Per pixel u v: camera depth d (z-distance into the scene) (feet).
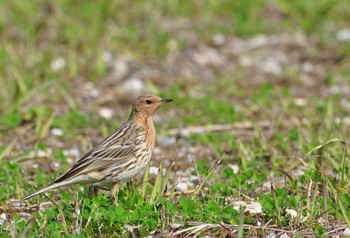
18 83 55.83
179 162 45.78
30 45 65.67
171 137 51.21
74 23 69.97
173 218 34.47
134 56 67.51
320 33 72.84
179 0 78.23
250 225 34.35
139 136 38.32
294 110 54.44
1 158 44.70
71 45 66.64
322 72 64.90
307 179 40.29
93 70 63.93
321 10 77.46
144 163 38.63
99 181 37.52
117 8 74.79
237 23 74.84
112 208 35.27
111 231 34.17
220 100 58.90
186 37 72.33
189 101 57.77
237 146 46.98
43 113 53.93
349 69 65.57
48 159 46.39
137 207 35.24
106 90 60.90
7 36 67.87
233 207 36.88
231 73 64.90
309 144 45.03
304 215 35.73
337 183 38.99
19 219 35.40
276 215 35.40
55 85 59.67
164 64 66.69
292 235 34.30
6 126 51.98
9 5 72.54
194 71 65.36
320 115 52.54
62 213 34.60
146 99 38.75
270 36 73.10
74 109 55.62
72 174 36.76
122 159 37.65
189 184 41.39
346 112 54.34
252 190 40.29
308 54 68.54
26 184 41.24
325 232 34.40
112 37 69.62
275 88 59.57
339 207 35.76
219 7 78.74
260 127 50.42
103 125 52.70
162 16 76.59
